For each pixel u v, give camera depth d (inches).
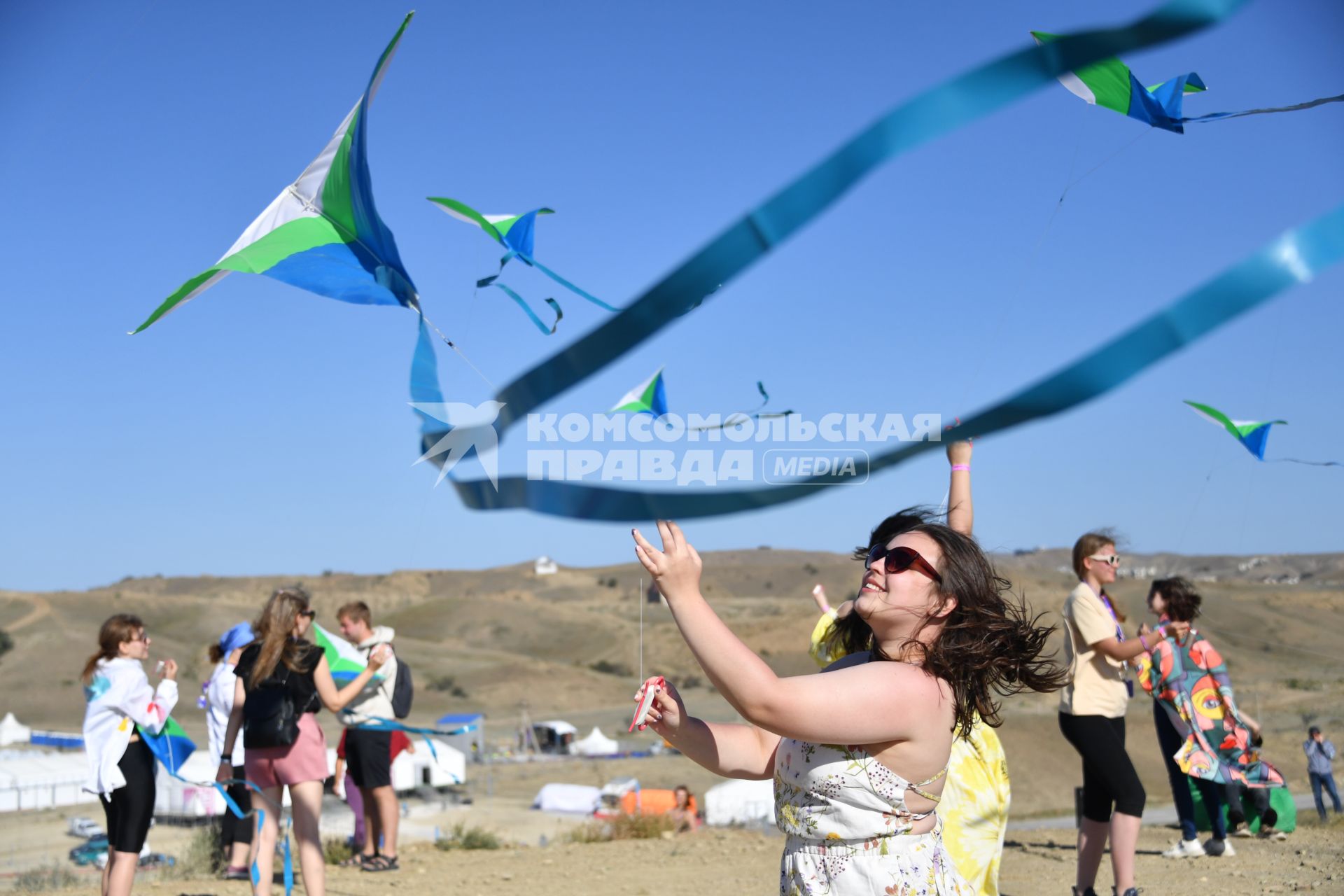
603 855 349.1
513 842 442.6
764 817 813.9
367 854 324.5
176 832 841.5
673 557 83.1
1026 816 943.0
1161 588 291.9
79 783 1363.2
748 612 4411.9
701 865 320.2
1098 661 215.6
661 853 349.1
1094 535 217.3
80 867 796.0
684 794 576.4
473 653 4072.3
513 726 2881.4
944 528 98.0
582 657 4276.6
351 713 320.8
